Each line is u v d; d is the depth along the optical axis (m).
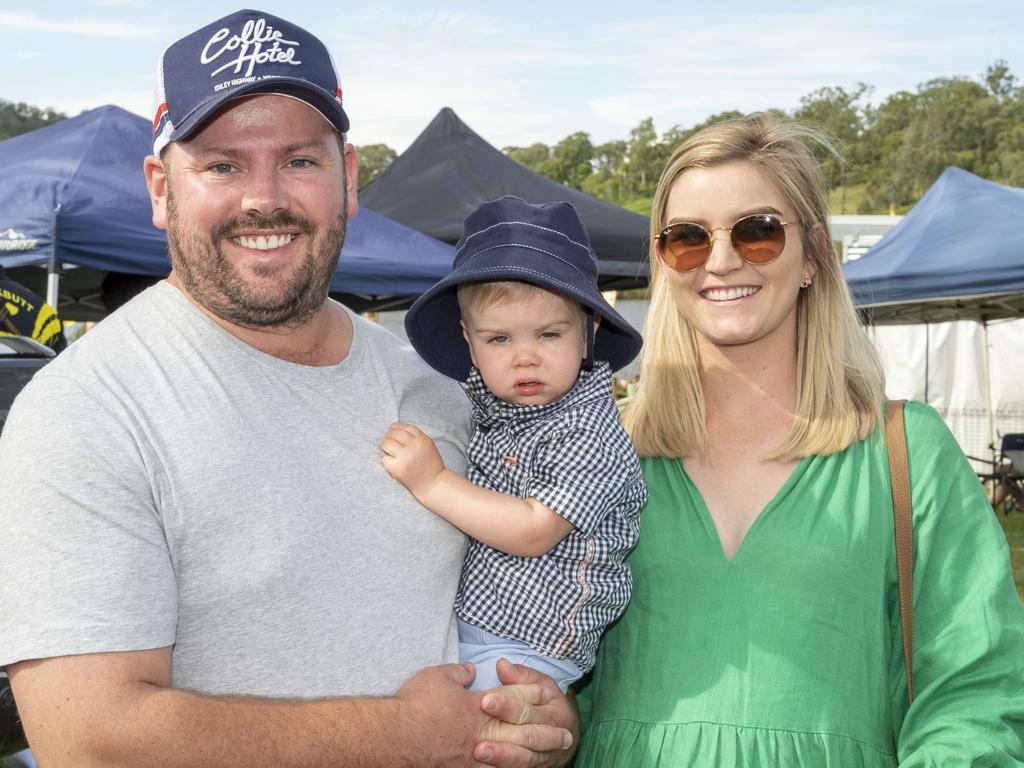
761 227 2.04
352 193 2.00
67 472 1.53
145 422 1.64
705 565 2.06
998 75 117.31
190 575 1.64
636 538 2.14
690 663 2.01
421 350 2.18
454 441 2.15
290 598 1.69
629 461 2.12
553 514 2.02
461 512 1.94
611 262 10.13
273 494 1.71
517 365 2.13
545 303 2.13
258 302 1.78
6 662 1.49
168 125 1.78
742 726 1.93
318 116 1.84
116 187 6.64
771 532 2.03
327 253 1.86
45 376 1.64
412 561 1.89
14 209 6.35
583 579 2.05
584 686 2.35
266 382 1.80
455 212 10.48
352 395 1.92
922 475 2.01
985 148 107.00
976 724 1.82
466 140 11.62
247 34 1.79
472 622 2.08
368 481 1.87
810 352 2.14
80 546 1.52
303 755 1.56
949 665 1.89
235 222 1.76
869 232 18.25
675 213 2.14
